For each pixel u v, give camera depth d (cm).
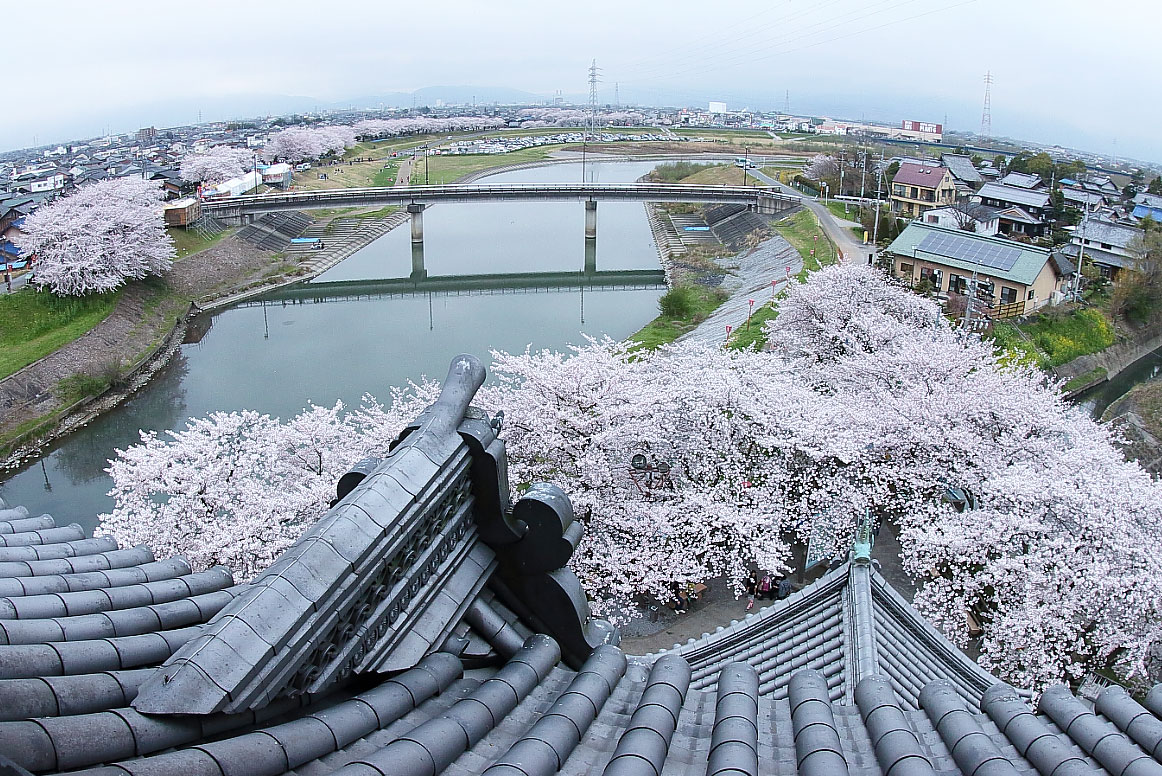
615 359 3334
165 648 615
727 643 1531
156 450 2989
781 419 3033
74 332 6544
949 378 3516
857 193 11894
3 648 525
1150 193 12425
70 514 4372
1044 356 5872
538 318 7950
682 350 3900
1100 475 2572
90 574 787
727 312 7312
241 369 6481
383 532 607
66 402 5653
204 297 8381
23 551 848
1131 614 2184
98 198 8000
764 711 726
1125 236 8100
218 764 446
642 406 2933
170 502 2833
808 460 3047
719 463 2933
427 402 3391
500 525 754
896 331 4150
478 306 8456
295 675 538
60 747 410
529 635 784
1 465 4922
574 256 10931
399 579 647
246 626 501
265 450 3039
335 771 495
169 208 9338
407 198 10362
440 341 7169
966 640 2473
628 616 2764
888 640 1522
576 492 2786
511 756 566
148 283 7988
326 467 3080
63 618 636
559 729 612
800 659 1481
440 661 670
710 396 3025
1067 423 3097
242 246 9862
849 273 4788
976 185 12681
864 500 2828
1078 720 673
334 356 6781
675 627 2741
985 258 6531
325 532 577
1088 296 6850
